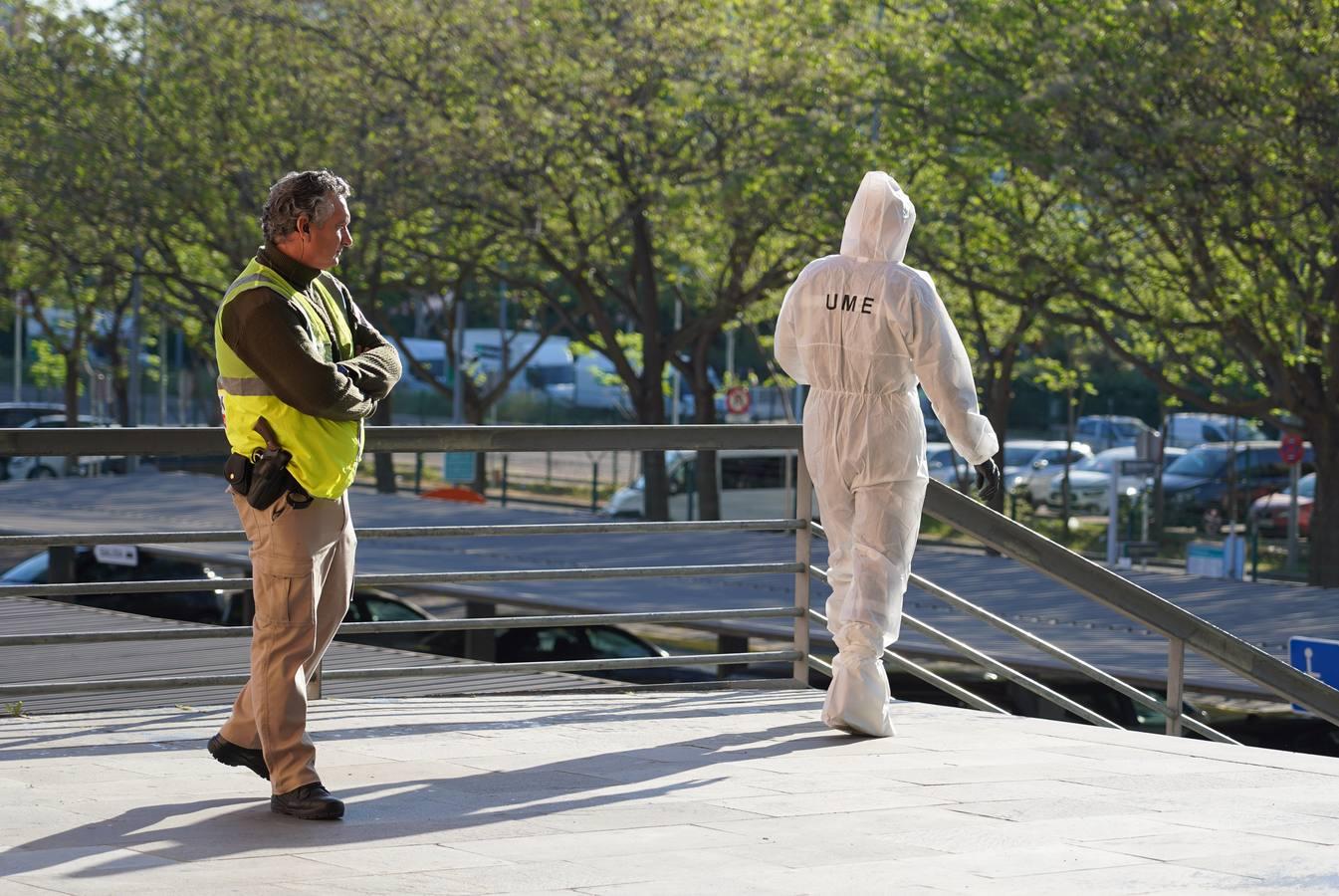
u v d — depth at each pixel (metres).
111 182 38.00
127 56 40.00
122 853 5.29
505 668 8.82
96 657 10.57
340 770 7.00
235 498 6.04
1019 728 8.54
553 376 88.75
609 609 20.81
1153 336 34.72
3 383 91.69
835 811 6.25
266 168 37.53
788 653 9.73
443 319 55.88
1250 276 28.89
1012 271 30.69
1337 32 26.39
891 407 8.21
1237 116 27.39
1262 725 16.70
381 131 36.38
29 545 7.52
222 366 5.92
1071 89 27.50
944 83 31.38
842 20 33.97
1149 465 36.12
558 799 6.43
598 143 35.25
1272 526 44.69
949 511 8.86
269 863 5.17
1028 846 5.65
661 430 9.10
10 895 4.65
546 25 35.53
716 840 5.67
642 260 38.88
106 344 58.47
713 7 35.31
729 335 70.94
